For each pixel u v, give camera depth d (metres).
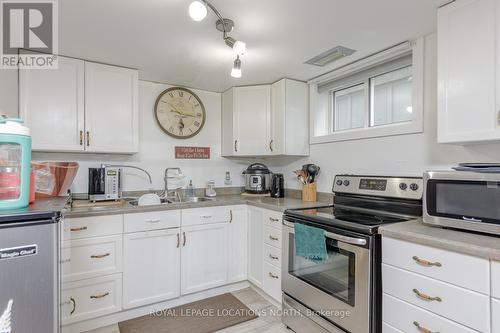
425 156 1.96
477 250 1.12
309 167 2.75
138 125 2.60
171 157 3.05
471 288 1.14
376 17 1.69
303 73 2.67
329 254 1.80
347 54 2.22
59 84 2.20
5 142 0.90
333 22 1.74
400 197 1.90
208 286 2.54
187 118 3.12
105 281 2.07
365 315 1.54
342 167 2.58
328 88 2.80
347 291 1.66
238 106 3.06
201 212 2.51
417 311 1.33
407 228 1.47
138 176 2.87
